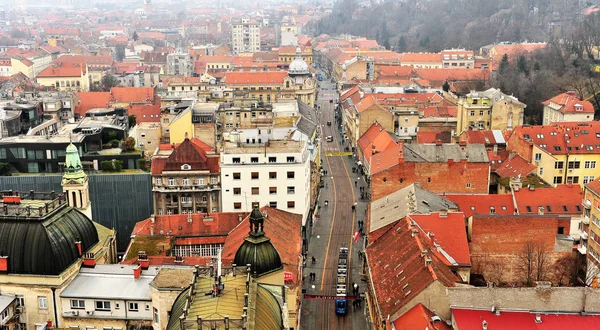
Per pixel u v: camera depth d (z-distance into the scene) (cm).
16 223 11400
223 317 8338
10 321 11006
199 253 15375
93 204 18712
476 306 10762
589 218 14938
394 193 16950
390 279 12262
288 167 18300
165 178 18650
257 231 11725
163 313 10662
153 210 18888
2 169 19375
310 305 14812
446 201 16188
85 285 11444
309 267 17012
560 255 14138
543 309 10738
